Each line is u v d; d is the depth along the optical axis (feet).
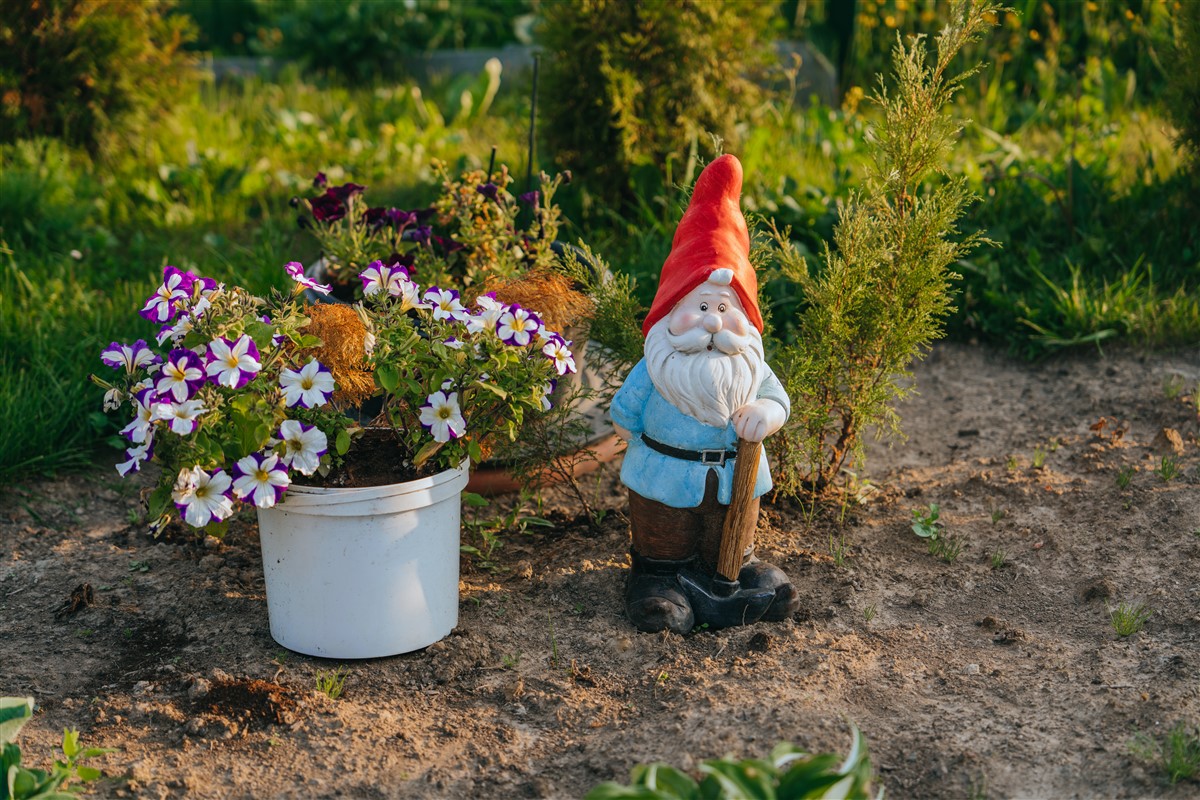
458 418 9.93
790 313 17.84
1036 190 20.84
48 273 19.06
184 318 10.02
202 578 12.21
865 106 28.25
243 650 10.79
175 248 20.84
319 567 10.13
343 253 14.17
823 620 11.07
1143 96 27.25
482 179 15.14
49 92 23.25
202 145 25.81
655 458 10.53
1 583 12.22
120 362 9.89
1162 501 13.01
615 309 12.57
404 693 10.05
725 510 10.59
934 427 16.06
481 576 12.11
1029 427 15.70
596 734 9.37
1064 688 9.76
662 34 19.35
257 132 27.71
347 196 14.87
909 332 12.54
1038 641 10.59
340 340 10.47
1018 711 9.44
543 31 19.99
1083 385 16.74
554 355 10.38
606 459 14.39
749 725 9.05
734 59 20.30
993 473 14.21
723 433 10.37
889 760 8.75
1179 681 9.71
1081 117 25.82
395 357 10.00
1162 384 16.31
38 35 22.67
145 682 10.21
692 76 19.42
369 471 10.43
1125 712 9.29
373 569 10.12
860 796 7.06
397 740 9.37
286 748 9.27
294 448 9.56
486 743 9.33
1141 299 17.93
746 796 6.69
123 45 23.67
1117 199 20.39
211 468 9.56
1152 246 19.63
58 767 8.45
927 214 12.47
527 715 9.72
